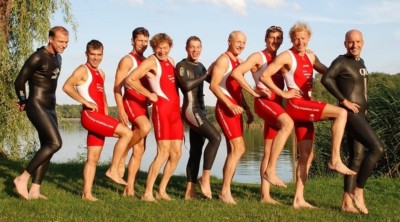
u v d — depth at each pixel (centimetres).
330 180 1112
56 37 775
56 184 947
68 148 2711
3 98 1537
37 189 792
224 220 667
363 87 744
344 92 739
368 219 693
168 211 712
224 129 823
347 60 741
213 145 826
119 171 852
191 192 863
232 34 820
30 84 779
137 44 859
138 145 859
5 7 1505
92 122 796
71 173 1108
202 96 855
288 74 766
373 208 791
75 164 1298
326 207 798
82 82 813
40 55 768
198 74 831
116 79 848
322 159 1380
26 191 773
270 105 774
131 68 852
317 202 845
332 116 725
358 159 748
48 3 1602
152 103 823
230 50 827
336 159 714
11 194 821
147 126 829
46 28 1577
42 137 781
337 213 730
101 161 1619
